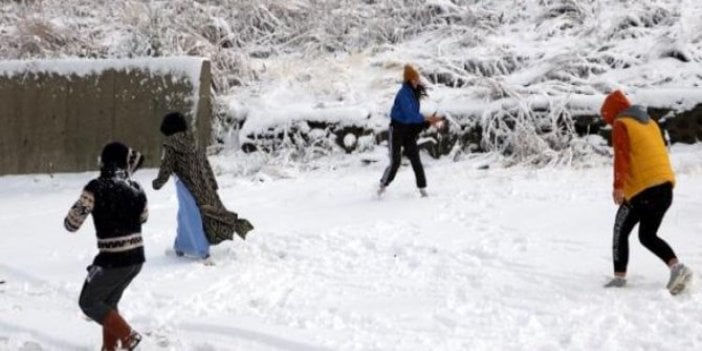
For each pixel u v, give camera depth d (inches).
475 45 567.2
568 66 501.0
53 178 514.3
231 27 632.4
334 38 606.2
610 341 211.5
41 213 413.4
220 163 496.1
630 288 252.7
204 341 224.5
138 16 606.9
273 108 522.0
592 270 273.0
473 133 469.7
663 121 434.9
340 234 333.4
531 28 577.0
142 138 514.0
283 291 268.7
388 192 408.2
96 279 208.8
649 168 245.6
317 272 288.4
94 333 235.8
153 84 510.0
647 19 546.3
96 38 611.8
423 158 473.4
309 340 218.4
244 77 565.9
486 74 526.9
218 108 530.6
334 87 535.2
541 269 276.7
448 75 528.7
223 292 269.3
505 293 256.8
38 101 518.0
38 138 520.1
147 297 264.7
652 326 220.7
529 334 221.1
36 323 243.8
